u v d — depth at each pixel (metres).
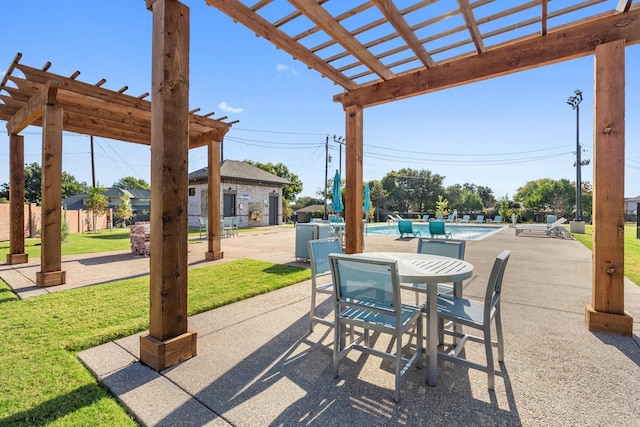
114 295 3.79
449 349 2.48
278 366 2.16
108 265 5.92
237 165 20.17
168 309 2.20
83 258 6.76
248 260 6.49
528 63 3.14
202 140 7.07
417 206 37.94
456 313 2.08
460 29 3.04
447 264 2.42
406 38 3.05
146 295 3.79
